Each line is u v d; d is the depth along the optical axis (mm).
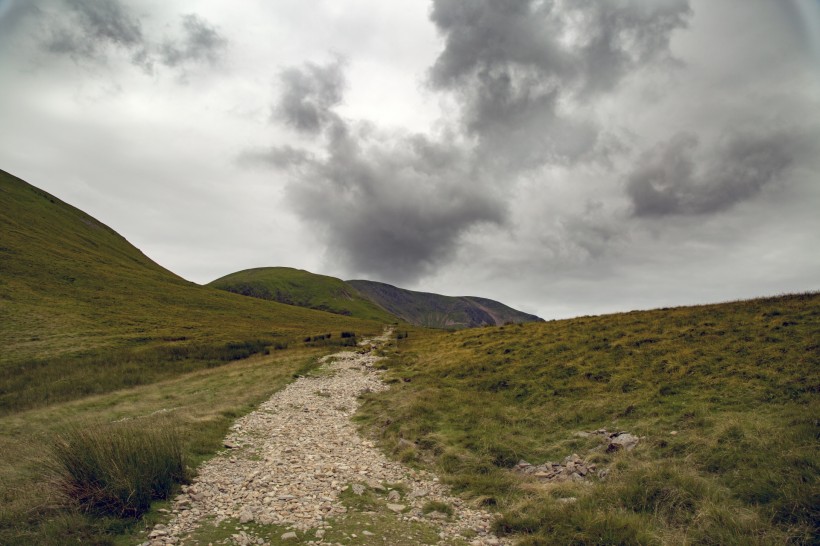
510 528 9945
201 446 15484
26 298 55562
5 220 89250
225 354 46406
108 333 49906
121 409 24000
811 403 14203
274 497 11414
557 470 13844
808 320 22906
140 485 9930
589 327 32750
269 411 23375
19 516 8844
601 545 8492
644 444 14188
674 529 9133
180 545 8383
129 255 129125
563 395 21625
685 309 31625
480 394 23703
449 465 14742
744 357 20469
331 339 60938
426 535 9594
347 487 12492
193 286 115875
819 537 8078
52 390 29453
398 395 25750
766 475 10320
